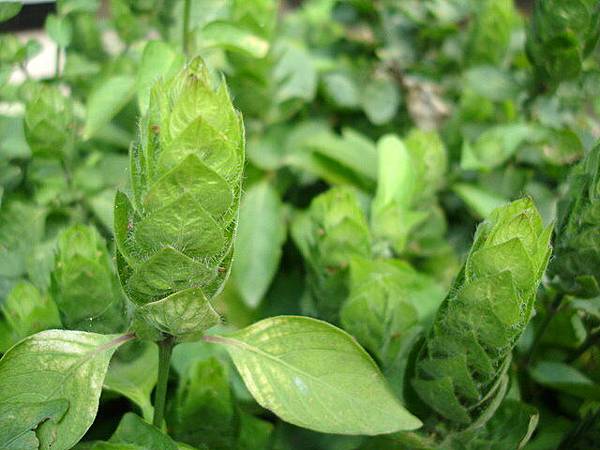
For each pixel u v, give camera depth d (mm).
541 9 195
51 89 179
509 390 158
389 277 159
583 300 168
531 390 183
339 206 175
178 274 109
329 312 178
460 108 243
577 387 174
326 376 127
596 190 145
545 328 173
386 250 197
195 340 121
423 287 195
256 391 125
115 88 193
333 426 123
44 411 116
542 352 190
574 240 149
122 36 228
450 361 128
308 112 262
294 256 229
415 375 140
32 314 146
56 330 121
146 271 108
